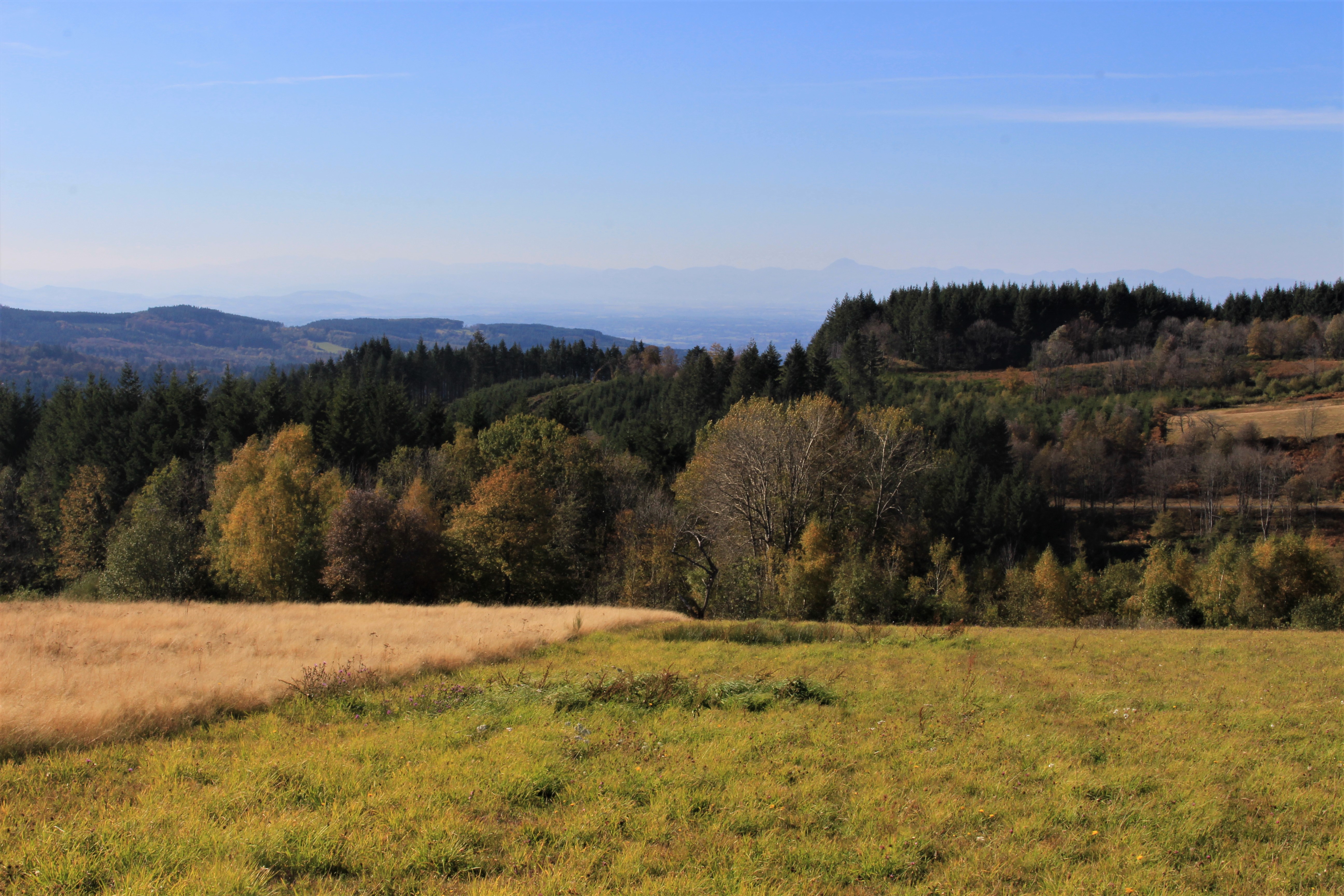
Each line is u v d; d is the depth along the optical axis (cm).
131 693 1155
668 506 6397
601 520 6425
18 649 1659
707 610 4294
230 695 1210
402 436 8219
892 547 5162
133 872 591
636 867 643
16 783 809
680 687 1323
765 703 1279
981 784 873
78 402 8194
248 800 766
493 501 4547
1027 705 1287
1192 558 6875
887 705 1290
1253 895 629
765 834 722
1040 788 863
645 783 844
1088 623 4362
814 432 4794
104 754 927
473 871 635
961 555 6925
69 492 5934
